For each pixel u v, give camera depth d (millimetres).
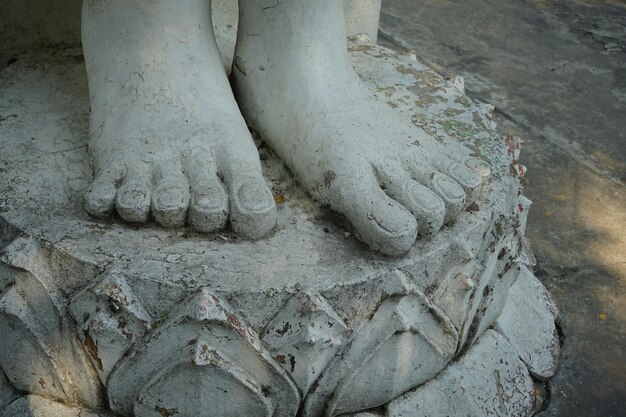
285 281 710
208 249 726
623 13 1649
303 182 781
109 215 740
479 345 835
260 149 822
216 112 781
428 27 1527
